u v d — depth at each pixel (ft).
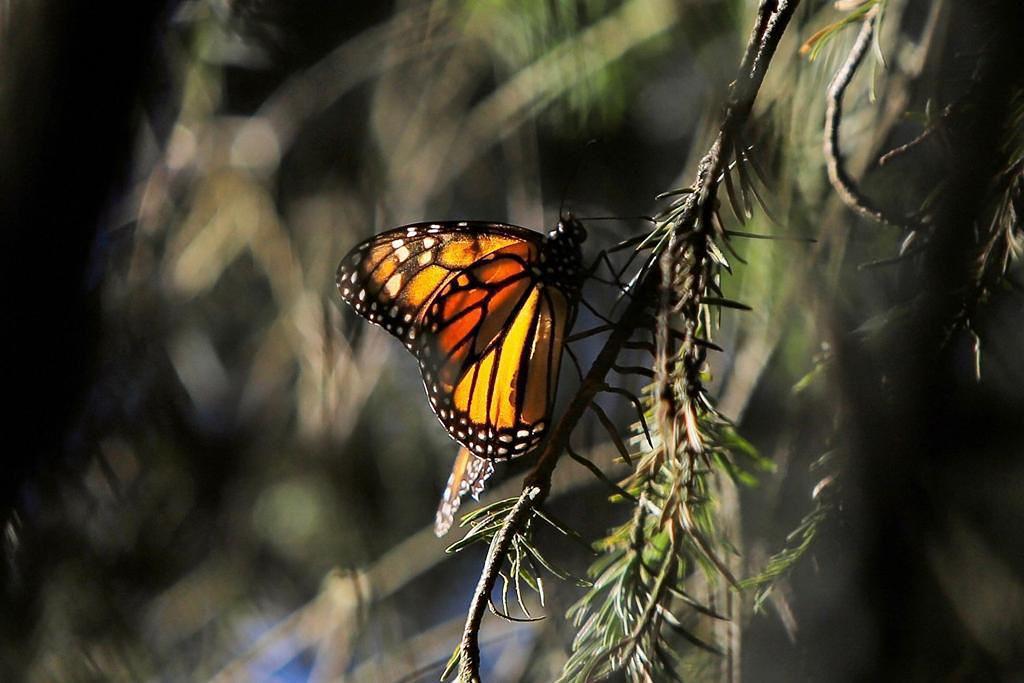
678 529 4.55
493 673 5.20
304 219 5.36
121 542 5.02
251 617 5.31
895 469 4.69
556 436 4.57
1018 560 4.76
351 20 5.29
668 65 5.17
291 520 5.31
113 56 4.60
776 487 4.87
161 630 5.24
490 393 4.86
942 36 4.70
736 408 4.95
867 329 4.69
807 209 4.84
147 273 5.16
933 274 4.64
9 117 4.59
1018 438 4.70
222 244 5.32
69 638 4.93
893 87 4.87
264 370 5.36
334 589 5.29
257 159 5.33
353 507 5.29
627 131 5.21
